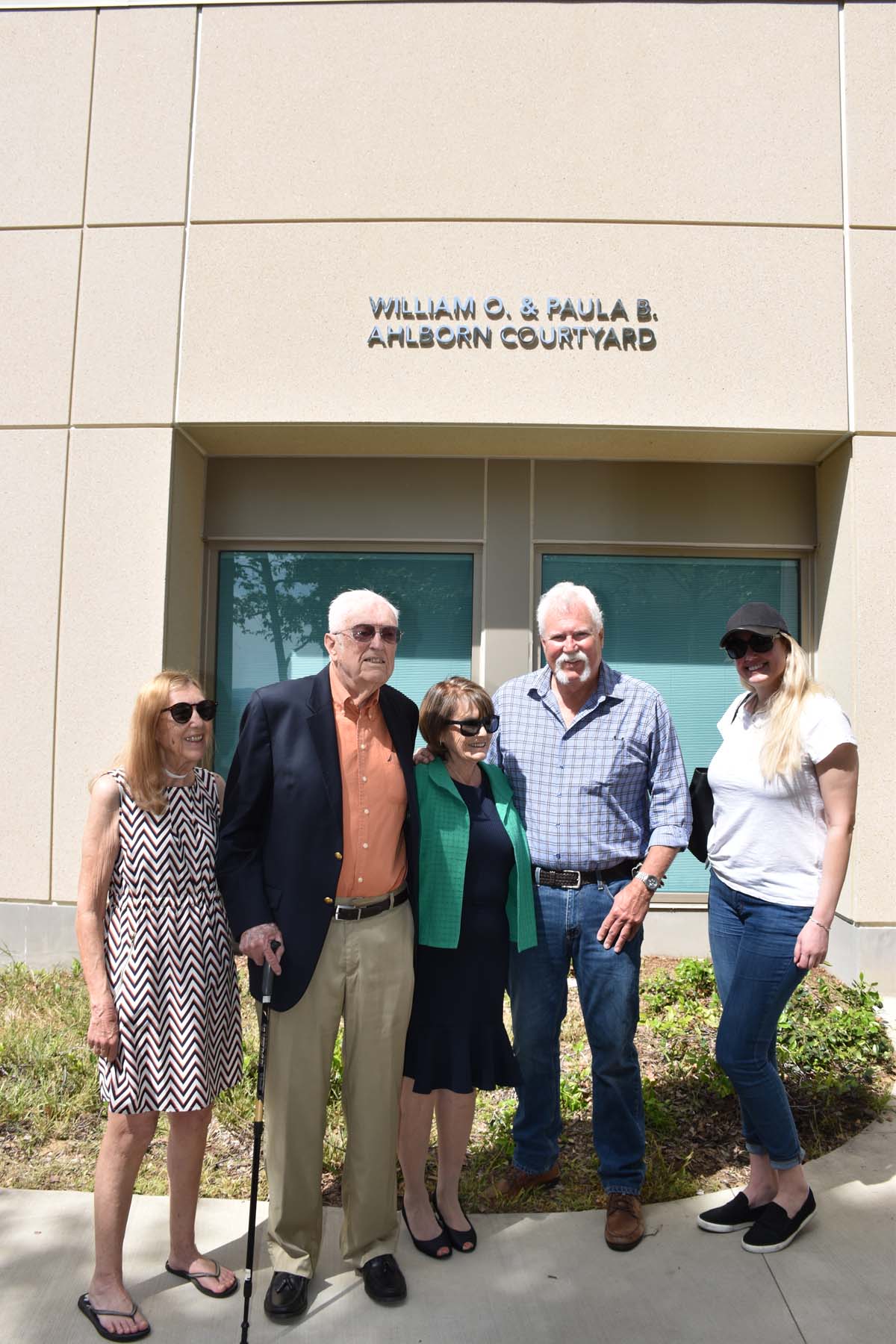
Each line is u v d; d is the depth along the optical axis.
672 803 2.85
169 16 5.38
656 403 5.21
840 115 5.26
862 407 5.18
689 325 5.23
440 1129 2.74
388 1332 2.34
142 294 5.32
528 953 2.90
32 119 5.41
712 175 5.25
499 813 2.78
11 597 5.32
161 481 5.28
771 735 2.73
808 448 5.48
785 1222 2.71
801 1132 3.37
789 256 5.22
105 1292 2.34
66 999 4.53
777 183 5.25
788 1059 3.63
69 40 5.42
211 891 2.48
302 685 2.60
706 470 5.75
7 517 5.35
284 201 5.30
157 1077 2.33
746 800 2.79
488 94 5.30
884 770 5.11
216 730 5.82
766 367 5.22
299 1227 2.48
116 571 5.29
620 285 5.25
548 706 2.99
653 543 5.71
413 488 5.74
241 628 5.84
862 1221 2.84
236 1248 2.68
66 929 5.20
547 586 5.78
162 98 5.36
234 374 5.27
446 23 5.32
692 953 5.55
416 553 5.79
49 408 5.35
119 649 5.27
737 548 5.74
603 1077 2.84
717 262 5.23
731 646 2.80
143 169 5.36
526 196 5.27
